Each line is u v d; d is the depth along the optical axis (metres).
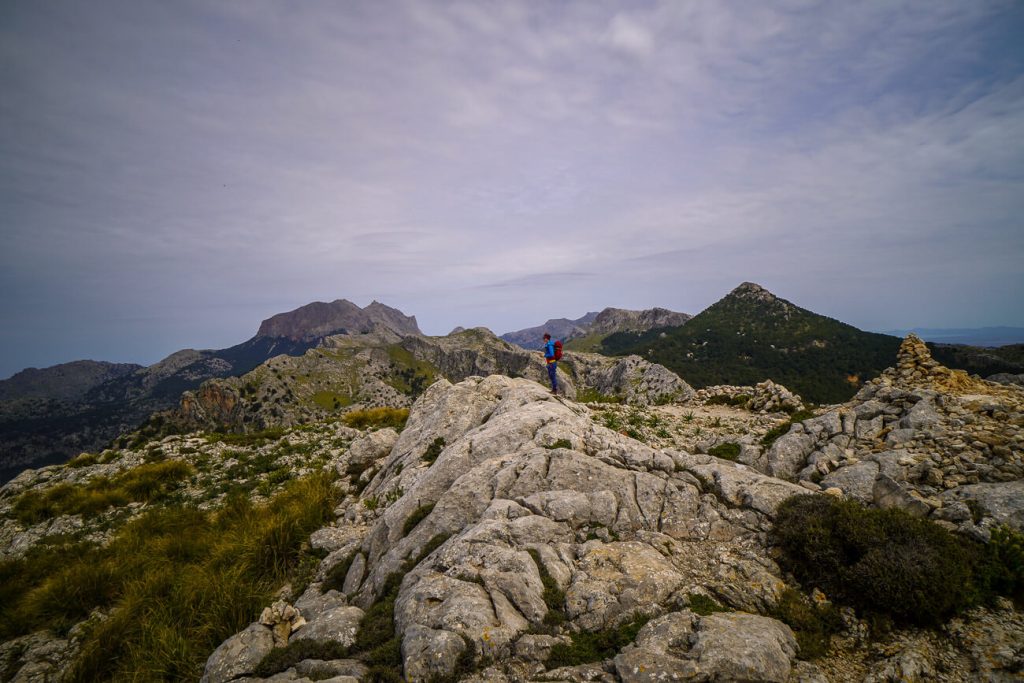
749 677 6.37
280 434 30.41
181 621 10.91
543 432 14.32
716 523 10.55
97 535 18.30
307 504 16.94
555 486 11.98
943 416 14.23
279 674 7.82
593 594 8.51
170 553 14.91
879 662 7.09
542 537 10.12
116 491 21.23
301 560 13.77
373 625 9.01
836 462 13.47
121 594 12.91
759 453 15.52
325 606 10.91
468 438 15.41
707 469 12.34
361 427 31.56
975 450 11.90
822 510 9.76
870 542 8.59
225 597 11.34
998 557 8.25
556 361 23.00
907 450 12.74
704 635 7.12
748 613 8.21
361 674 7.56
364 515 15.92
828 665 7.20
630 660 6.87
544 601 8.59
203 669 9.44
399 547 11.75
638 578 8.79
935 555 8.04
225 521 17.34
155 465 23.66
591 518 10.89
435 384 25.39
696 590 8.76
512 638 7.68
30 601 12.86
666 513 10.98
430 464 17.14
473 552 9.72
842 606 8.33
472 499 12.16
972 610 7.61
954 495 10.33
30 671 10.57
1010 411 13.70
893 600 7.70
